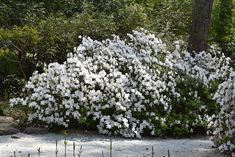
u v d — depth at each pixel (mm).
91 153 6773
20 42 10391
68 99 8211
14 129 7793
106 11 14594
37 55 10992
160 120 8406
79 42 11469
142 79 8766
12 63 10469
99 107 8211
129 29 12594
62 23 11484
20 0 13164
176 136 8469
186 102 8906
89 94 8188
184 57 10422
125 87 8578
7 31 10461
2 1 12898
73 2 14523
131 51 9344
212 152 7188
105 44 9617
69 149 6938
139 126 8328
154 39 9898
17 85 10297
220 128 7164
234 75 7074
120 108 8148
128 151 7016
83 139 7660
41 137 7621
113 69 8836
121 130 8086
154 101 8609
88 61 8773
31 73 10828
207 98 9211
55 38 11141
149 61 9281
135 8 13164
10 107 8945
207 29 12523
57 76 8273
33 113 8344
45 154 6582
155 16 16547
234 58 15305
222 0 18125
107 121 8062
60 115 8117
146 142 7793
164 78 9125
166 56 9789
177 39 13914
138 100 8570
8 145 7027
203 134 8781
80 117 8094
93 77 8344
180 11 16250
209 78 9484
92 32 11680
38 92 8203
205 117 8852
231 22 18203
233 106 6988
